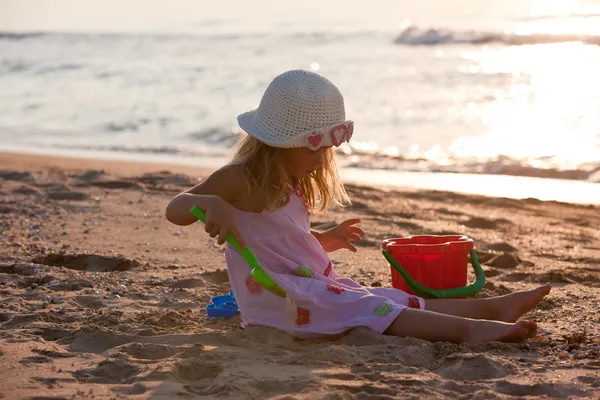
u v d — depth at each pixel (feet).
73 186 25.36
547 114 40.57
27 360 8.70
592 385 7.77
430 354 8.86
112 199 23.16
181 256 16.10
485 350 9.07
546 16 102.47
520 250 17.43
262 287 9.98
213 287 13.10
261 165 9.89
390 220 20.75
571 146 32.53
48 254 15.84
